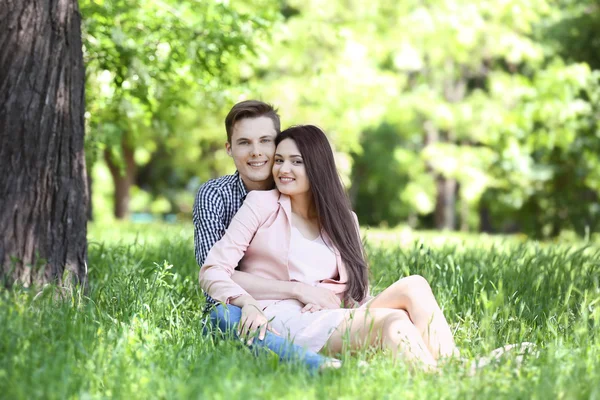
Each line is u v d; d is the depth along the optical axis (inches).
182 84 350.9
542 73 794.2
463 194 863.7
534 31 864.3
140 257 268.7
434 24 750.5
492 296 199.6
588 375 145.9
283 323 166.1
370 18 753.6
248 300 169.5
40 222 193.6
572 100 775.7
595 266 236.1
